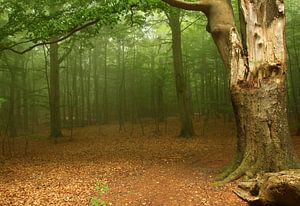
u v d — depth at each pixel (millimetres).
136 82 40125
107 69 42312
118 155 16219
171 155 15414
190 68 35281
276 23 8852
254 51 9062
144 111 42250
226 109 27672
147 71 36094
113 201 8094
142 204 7770
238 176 8945
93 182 10211
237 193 6023
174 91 36656
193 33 31422
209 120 31844
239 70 9352
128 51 39156
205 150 16375
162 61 36531
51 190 9516
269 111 8867
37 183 10594
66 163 14461
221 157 13719
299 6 24641
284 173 5504
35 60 39750
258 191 5656
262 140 8883
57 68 26141
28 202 8398
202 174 10422
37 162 15258
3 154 18375
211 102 29375
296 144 16453
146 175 10852
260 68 8984
